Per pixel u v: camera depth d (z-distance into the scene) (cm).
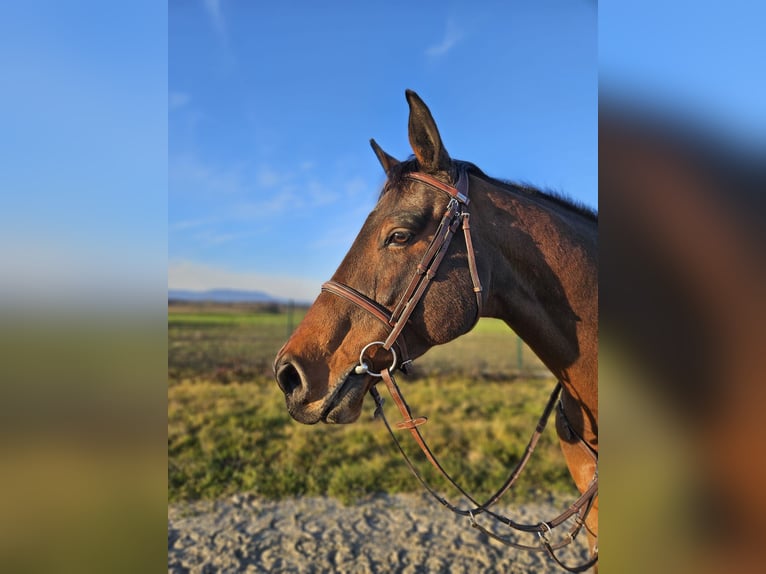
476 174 183
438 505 455
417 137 168
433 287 161
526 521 426
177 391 836
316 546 388
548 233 171
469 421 675
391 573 355
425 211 164
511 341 1502
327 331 161
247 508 449
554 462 533
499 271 171
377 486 487
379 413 176
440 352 1280
